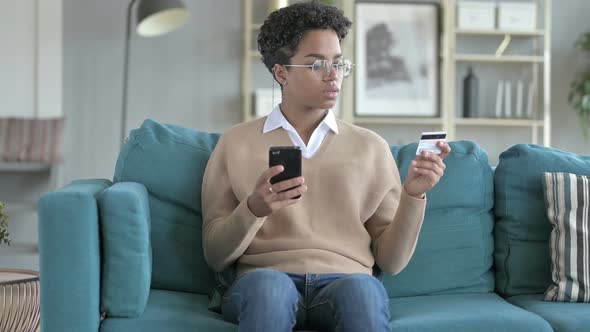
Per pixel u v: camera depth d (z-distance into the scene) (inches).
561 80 213.9
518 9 205.3
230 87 205.6
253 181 73.4
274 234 72.3
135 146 79.7
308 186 73.1
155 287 77.6
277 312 59.3
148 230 70.4
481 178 83.4
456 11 205.8
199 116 204.8
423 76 207.6
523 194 82.6
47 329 63.5
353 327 60.0
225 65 205.3
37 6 193.6
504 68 212.5
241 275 69.4
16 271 97.7
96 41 200.2
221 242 69.4
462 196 82.2
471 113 207.2
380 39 206.8
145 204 71.1
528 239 81.9
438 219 81.6
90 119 200.4
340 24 73.7
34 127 186.4
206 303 74.3
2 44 192.4
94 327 64.4
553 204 79.4
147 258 67.5
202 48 204.5
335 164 73.7
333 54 73.0
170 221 78.2
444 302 75.4
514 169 83.4
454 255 81.2
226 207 73.7
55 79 195.5
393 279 79.7
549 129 205.9
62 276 63.7
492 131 213.9
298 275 68.8
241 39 205.2
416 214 69.3
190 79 204.5
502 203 83.5
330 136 75.5
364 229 73.5
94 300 64.5
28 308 88.7
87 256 64.1
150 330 65.1
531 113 209.3
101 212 66.4
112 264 66.1
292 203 65.3
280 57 74.5
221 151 76.0
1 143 184.5
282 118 75.6
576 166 82.9
